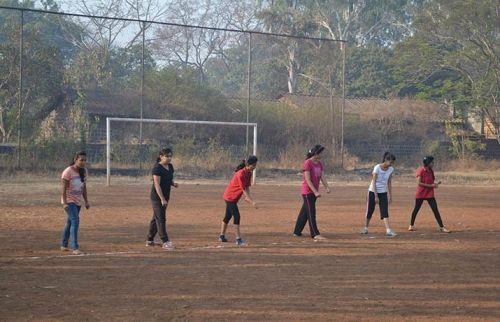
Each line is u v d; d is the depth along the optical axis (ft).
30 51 146.72
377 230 57.21
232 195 47.88
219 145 143.74
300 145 147.95
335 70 207.41
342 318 27.78
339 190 105.40
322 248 46.68
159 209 45.29
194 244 47.83
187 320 27.12
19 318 27.35
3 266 38.60
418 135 175.73
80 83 176.04
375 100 186.60
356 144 164.25
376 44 267.80
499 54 163.53
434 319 27.96
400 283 34.99
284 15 218.79
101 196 86.12
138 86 156.76
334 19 260.42
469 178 138.21
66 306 29.40
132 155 130.41
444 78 209.46
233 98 159.43
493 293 33.01
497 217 70.23
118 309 28.89
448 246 48.75
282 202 82.38
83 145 126.52
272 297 31.30
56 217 63.16
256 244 48.16
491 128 179.73
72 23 204.23
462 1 162.91
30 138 122.83
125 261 40.65
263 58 251.80
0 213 65.82
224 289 32.96
